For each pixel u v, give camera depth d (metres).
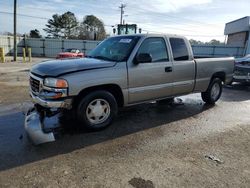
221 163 3.55
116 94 4.87
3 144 3.95
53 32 74.12
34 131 4.45
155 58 5.18
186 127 5.05
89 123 4.47
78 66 4.30
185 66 5.72
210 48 35.88
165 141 4.29
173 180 3.07
